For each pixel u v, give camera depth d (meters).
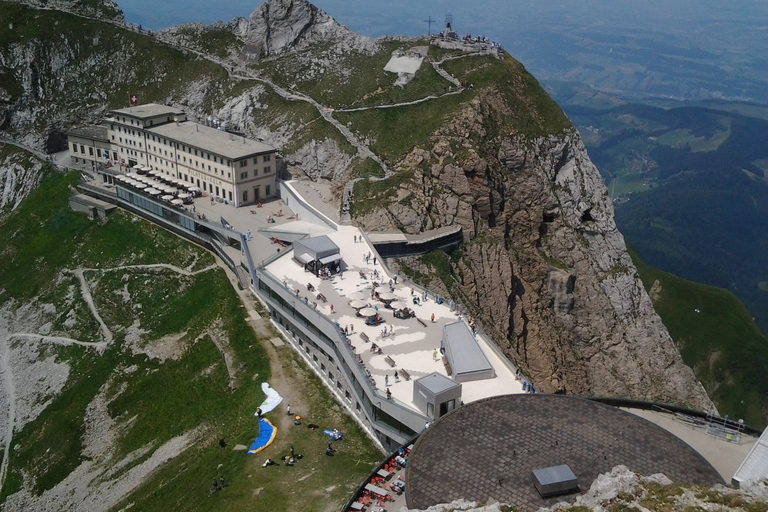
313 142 172.75
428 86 181.50
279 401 101.38
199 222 148.00
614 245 169.75
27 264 167.38
